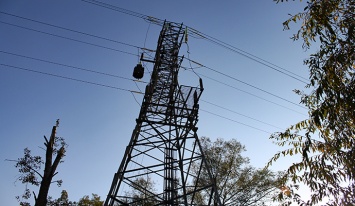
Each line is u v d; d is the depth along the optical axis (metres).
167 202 10.26
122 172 10.04
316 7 4.76
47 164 15.52
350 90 4.34
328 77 4.47
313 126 5.13
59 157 15.91
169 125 11.80
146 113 11.84
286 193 5.48
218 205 9.47
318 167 5.05
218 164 24.52
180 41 13.93
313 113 4.54
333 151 4.94
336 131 4.88
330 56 4.54
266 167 5.92
